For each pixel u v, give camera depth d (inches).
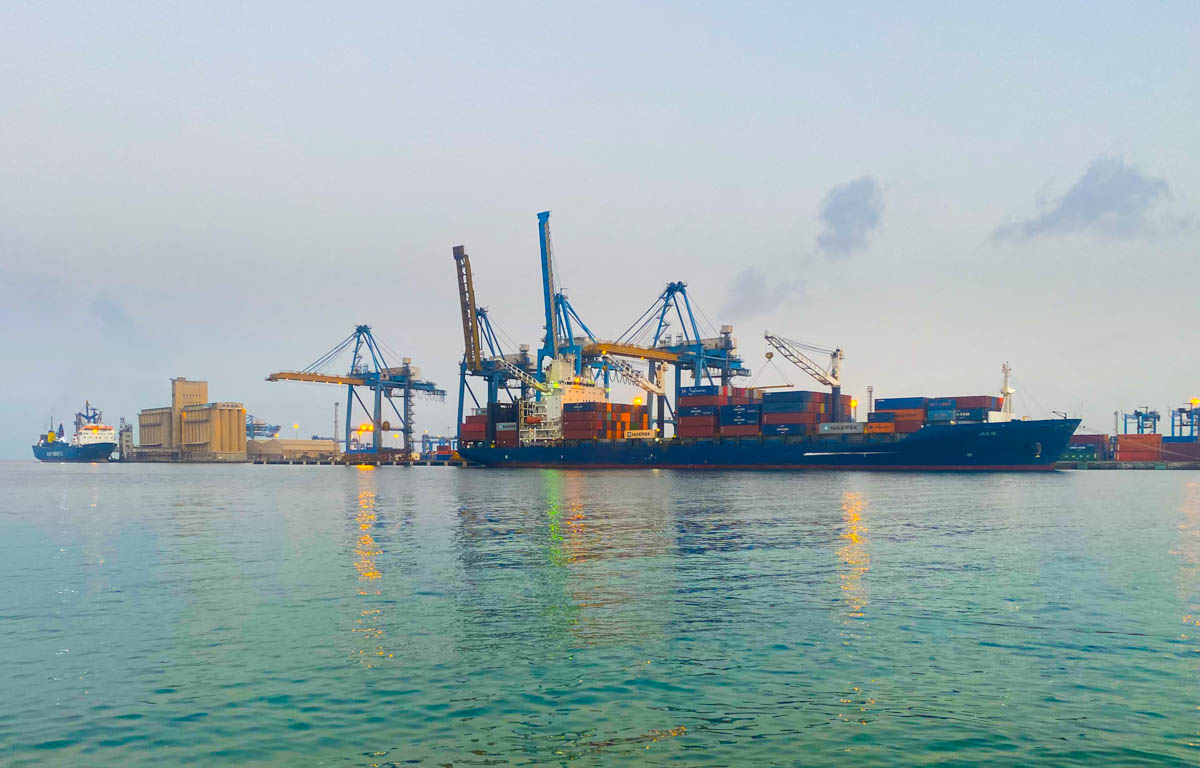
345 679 713.6
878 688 682.2
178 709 642.8
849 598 1052.5
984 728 593.6
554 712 631.8
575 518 2223.2
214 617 962.7
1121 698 654.5
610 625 904.3
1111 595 1067.3
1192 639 834.2
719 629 881.5
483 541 1707.7
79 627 917.8
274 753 560.1
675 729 596.7
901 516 2242.9
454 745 571.2
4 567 1397.6
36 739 585.6
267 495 3737.7
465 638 849.5
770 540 1692.9
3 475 7544.3
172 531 2011.6
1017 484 3914.9
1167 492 3415.4
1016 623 906.1
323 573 1286.9
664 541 1684.3
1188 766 529.3
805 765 535.2
